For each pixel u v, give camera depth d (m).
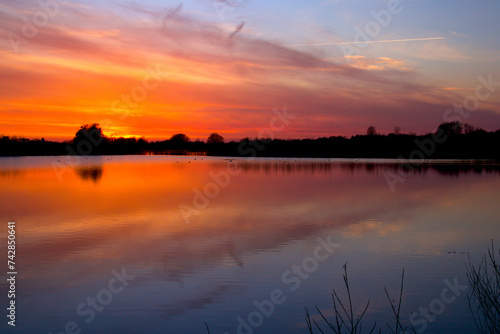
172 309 7.76
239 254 11.25
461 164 59.66
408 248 11.91
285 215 17.28
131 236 13.27
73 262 10.44
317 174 40.62
